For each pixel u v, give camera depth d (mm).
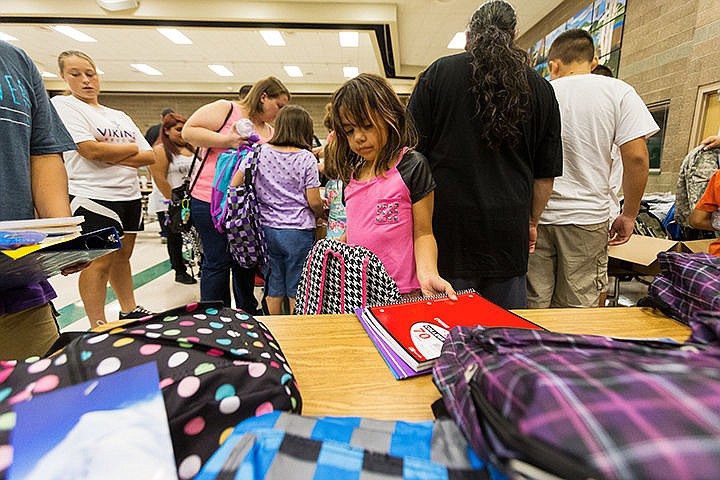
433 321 628
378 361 557
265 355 423
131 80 9242
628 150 1256
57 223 532
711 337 378
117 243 581
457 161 1025
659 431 199
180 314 479
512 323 615
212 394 346
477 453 279
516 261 1077
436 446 315
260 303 2449
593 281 1375
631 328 648
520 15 5090
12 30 5879
